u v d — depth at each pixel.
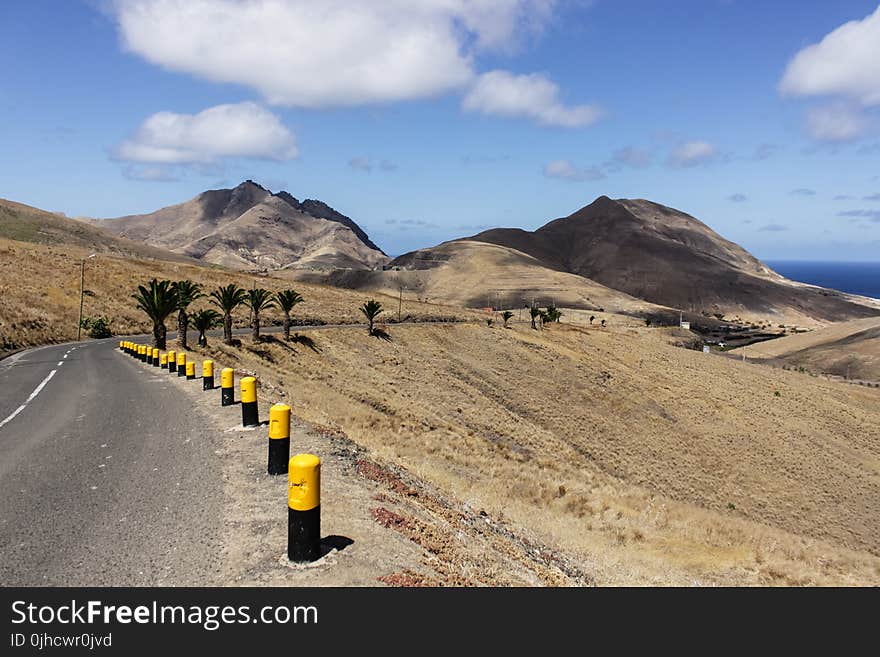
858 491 46.84
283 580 5.29
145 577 5.18
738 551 16.22
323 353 44.47
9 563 5.34
